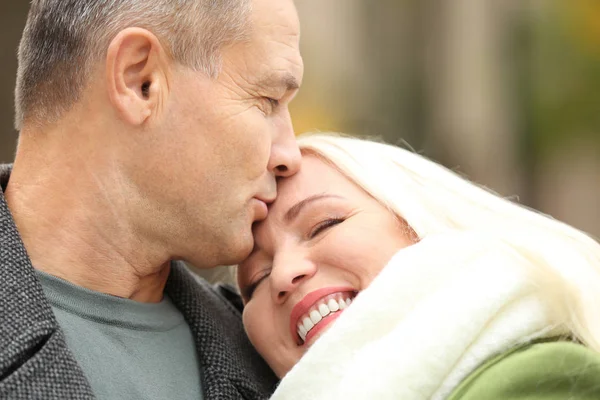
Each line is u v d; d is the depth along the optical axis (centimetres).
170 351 260
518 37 1050
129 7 247
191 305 277
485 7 1059
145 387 243
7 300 219
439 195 291
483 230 282
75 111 249
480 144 1039
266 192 272
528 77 1045
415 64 1072
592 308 269
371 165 287
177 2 247
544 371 242
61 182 250
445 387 241
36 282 226
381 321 253
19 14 855
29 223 249
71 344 235
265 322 280
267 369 295
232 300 325
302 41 1048
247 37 254
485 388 234
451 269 260
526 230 287
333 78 1053
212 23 250
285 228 279
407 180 290
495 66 1052
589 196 1056
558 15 1040
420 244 265
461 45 1060
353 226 275
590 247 289
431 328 244
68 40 248
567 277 268
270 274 278
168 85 250
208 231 261
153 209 254
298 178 283
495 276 255
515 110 1046
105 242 253
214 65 251
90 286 253
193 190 255
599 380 249
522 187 1046
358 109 1055
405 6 1075
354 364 245
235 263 274
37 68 252
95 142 249
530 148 1047
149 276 267
